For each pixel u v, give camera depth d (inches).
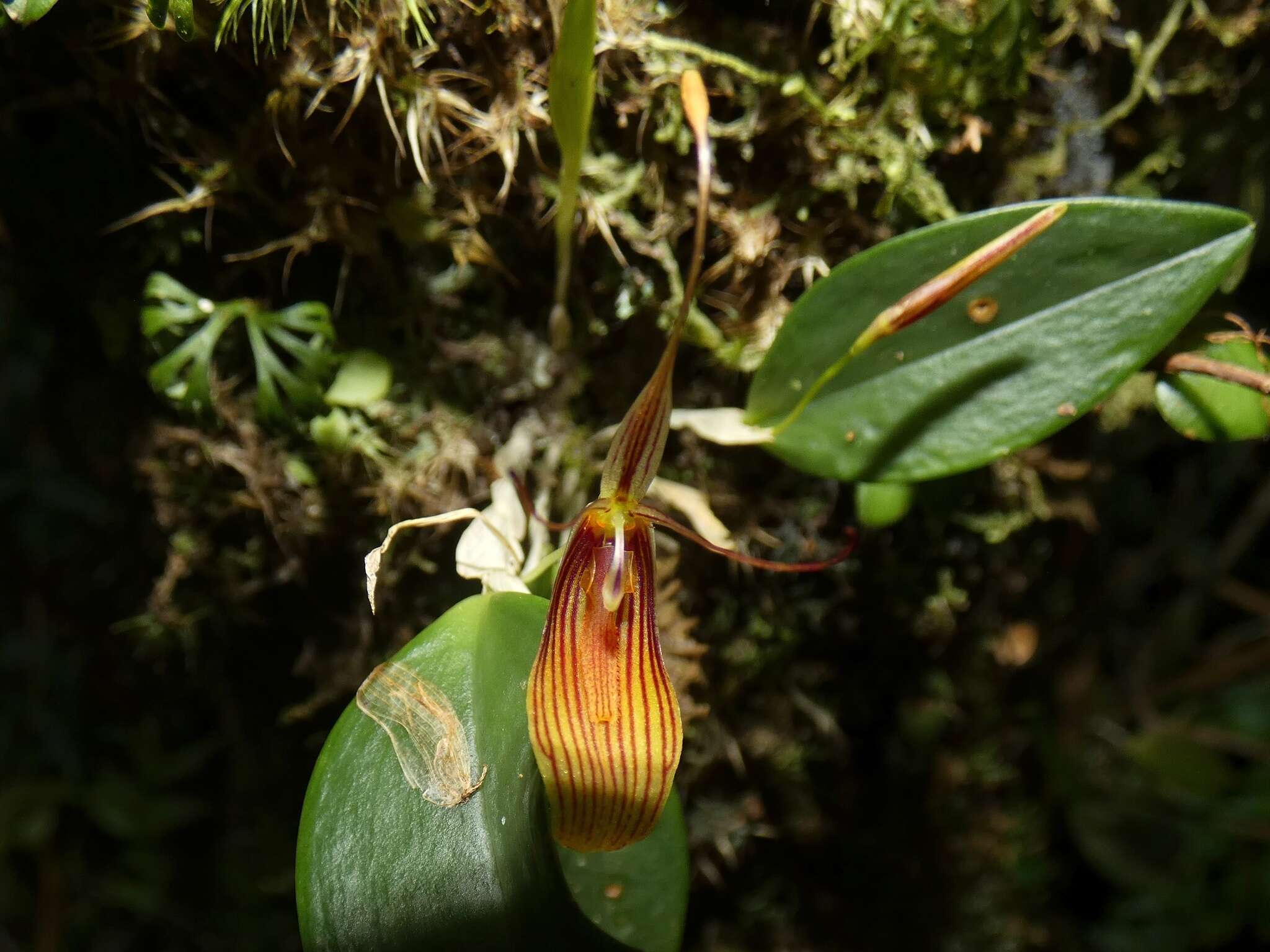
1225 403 4.7
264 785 6.1
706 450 5.0
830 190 4.7
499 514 4.5
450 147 4.5
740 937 6.1
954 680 5.8
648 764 3.8
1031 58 4.7
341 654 5.3
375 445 4.9
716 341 4.8
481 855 3.8
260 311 4.6
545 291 4.9
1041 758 8.6
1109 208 4.2
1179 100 5.1
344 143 4.5
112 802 7.5
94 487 6.7
